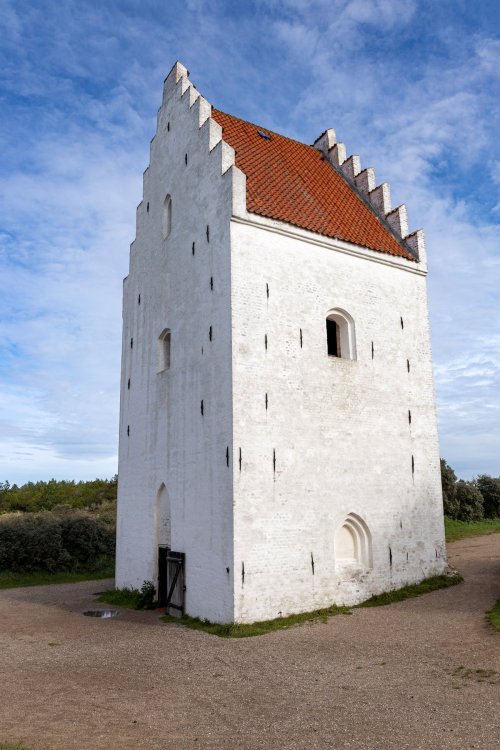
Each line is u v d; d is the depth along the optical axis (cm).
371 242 1905
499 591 1680
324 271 1744
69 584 2509
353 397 1717
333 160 2323
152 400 1953
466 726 712
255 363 1534
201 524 1558
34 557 2730
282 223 1664
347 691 870
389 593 1664
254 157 1986
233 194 1593
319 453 1603
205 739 713
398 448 1792
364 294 1830
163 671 1034
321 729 727
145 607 1772
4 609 1852
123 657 1152
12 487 5391
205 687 927
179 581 1634
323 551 1555
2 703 872
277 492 1500
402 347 1886
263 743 692
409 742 674
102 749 687
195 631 1391
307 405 1609
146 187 2217
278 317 1606
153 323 2014
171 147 2023
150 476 1909
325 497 1588
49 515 3591
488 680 879
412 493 1797
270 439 1517
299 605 1480
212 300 1628
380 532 1691
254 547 1435
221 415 1518
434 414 1914
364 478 1688
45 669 1076
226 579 1420
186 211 1852
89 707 844
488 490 5009
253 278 1584
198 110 1841
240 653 1140
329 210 1947
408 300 1945
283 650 1145
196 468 1616
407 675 933
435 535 1830
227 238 1586
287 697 859
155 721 780
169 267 1934
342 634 1260
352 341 1783
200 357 1658
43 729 756
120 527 2122
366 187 2183
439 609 1471
